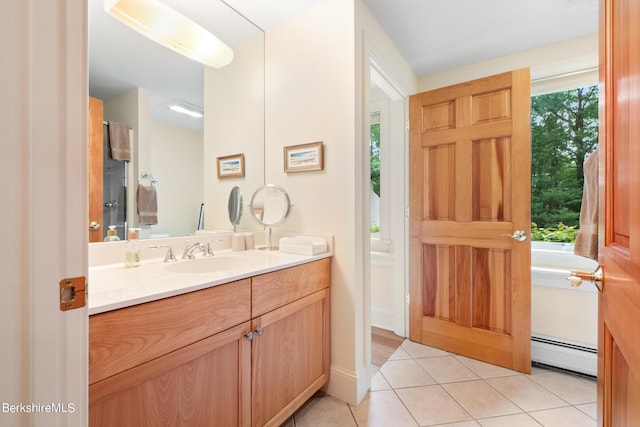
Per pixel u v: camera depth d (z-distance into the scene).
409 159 2.27
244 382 1.10
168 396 0.86
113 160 1.24
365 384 1.62
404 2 1.60
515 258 1.85
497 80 1.91
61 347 0.45
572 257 1.92
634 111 0.50
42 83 0.42
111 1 1.18
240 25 1.72
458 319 2.07
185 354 0.90
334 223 1.62
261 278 1.18
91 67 1.18
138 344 0.79
